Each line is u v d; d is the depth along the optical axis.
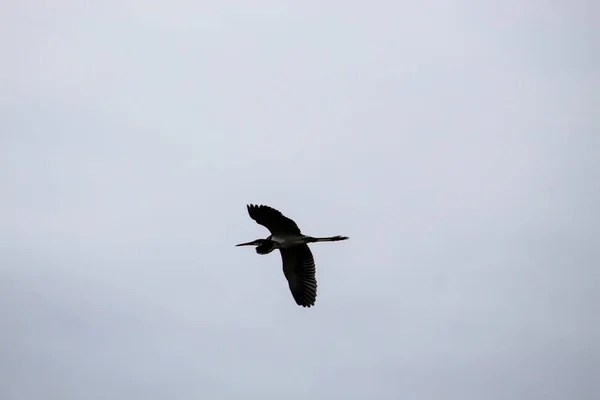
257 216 17.58
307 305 18.08
